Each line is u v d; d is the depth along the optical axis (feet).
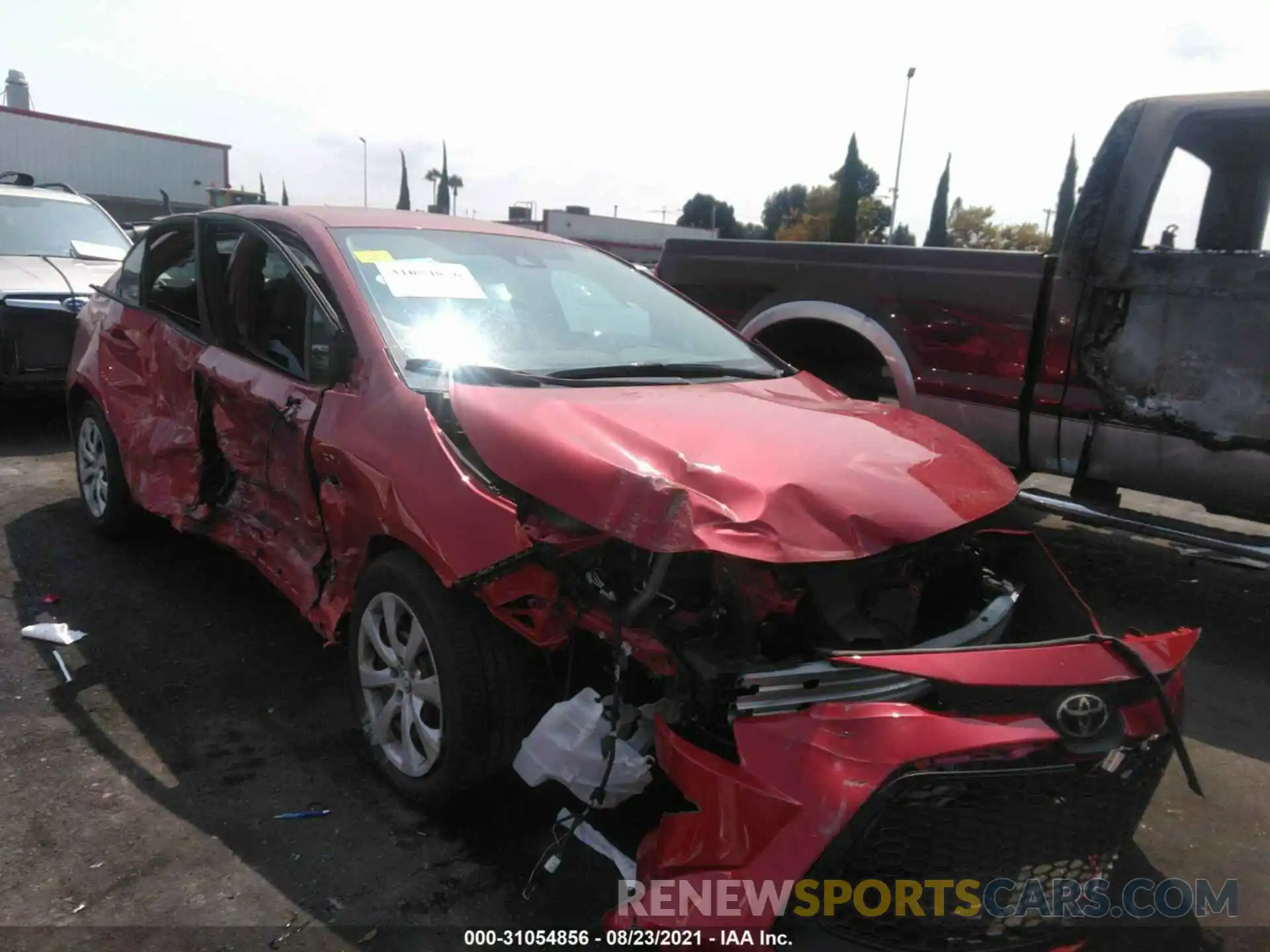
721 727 7.45
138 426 14.70
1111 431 14.73
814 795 6.73
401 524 9.14
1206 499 14.20
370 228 12.28
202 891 8.38
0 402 26.48
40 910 8.05
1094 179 14.69
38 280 23.59
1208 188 15.10
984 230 177.88
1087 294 14.66
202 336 13.46
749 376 12.24
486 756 8.92
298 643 13.25
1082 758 7.04
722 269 19.34
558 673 8.96
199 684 12.03
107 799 9.59
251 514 12.34
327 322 10.84
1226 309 13.37
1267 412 13.15
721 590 7.72
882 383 18.53
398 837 9.24
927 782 6.75
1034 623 9.46
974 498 8.66
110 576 15.25
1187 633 8.08
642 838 8.56
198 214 14.01
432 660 9.10
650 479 7.84
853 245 17.49
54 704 11.39
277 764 10.38
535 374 10.62
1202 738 12.17
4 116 74.84
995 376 15.84
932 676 6.98
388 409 9.77
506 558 8.23
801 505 7.77
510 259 13.01
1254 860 9.63
